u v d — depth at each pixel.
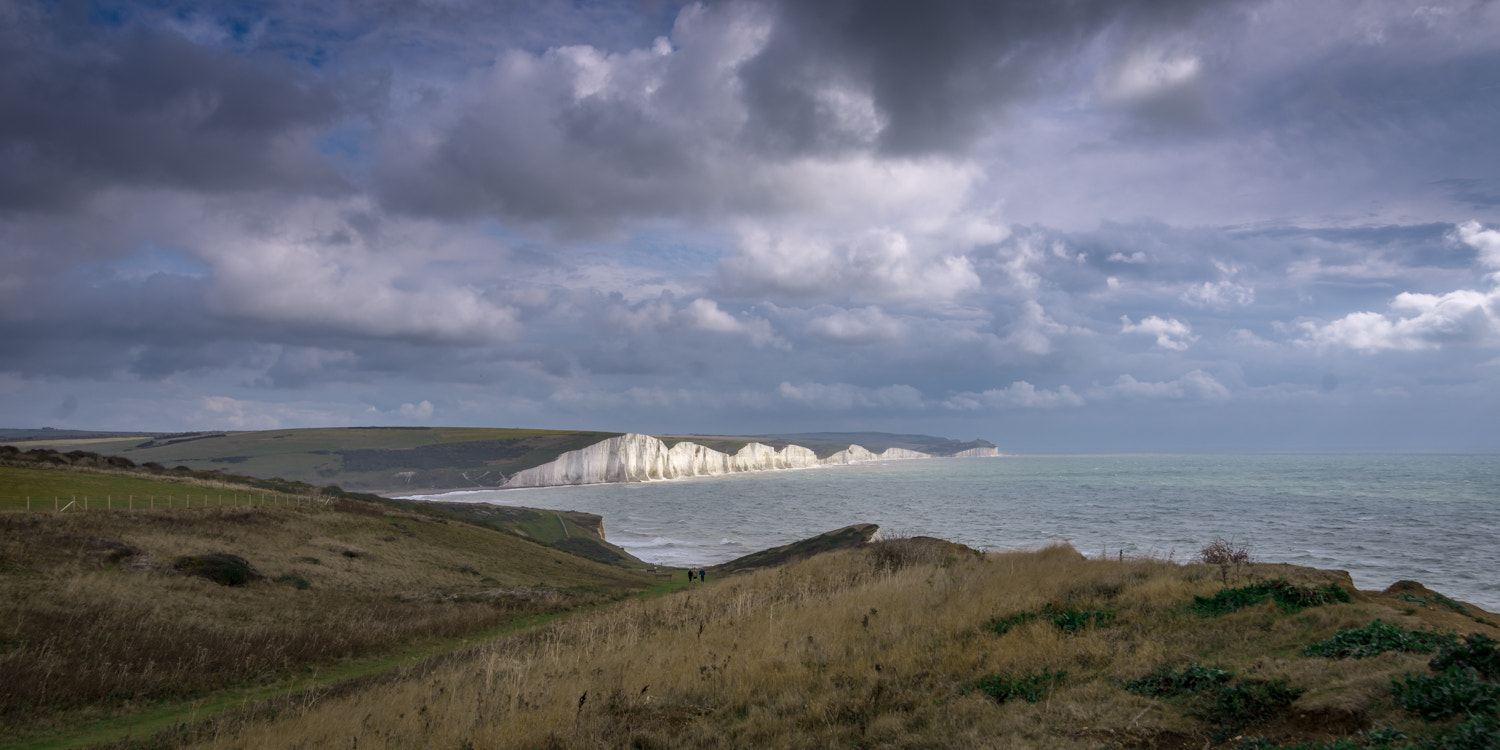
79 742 14.91
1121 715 8.21
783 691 11.09
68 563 28.33
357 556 42.72
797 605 19.64
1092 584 15.96
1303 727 7.40
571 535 87.38
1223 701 8.18
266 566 35.53
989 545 78.75
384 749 11.05
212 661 21.09
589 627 21.81
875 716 9.46
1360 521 101.44
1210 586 14.23
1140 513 117.44
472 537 57.75
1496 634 10.57
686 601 25.48
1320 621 10.81
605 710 11.23
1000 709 8.84
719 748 9.23
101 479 50.34
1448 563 64.88
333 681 20.52
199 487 54.81
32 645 20.14
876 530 57.59
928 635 13.48
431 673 18.47
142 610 25.20
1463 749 5.95
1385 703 7.36
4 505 37.50
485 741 10.33
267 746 12.43
